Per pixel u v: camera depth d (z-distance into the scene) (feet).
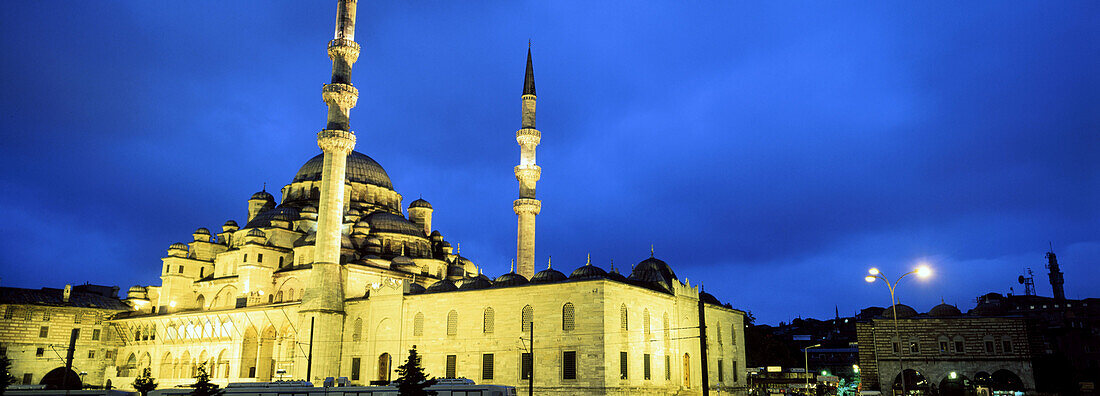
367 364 283.18
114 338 384.47
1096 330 437.58
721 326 325.21
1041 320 489.67
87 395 188.65
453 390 178.91
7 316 348.18
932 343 306.55
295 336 290.76
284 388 182.91
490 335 258.37
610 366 234.38
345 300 299.58
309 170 396.37
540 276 265.95
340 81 310.86
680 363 278.67
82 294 394.93
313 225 365.61
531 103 350.02
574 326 240.53
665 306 277.85
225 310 323.78
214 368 323.37
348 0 320.70
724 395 311.88
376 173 407.44
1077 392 336.08
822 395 316.81
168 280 367.86
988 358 298.97
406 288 288.51
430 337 272.10
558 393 237.86
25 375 347.56
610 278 259.60
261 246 338.54
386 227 363.76
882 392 305.53
